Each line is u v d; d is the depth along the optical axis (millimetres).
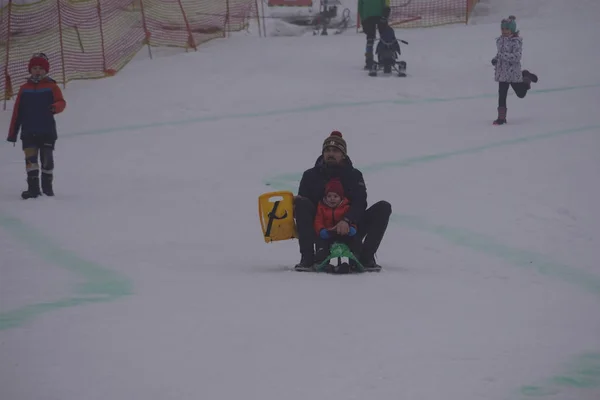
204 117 30703
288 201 13148
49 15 42219
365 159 23906
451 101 33531
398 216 18062
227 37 46812
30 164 19547
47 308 10719
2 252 14500
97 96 34094
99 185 21422
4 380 7961
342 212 13016
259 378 8086
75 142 27266
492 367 8664
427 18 52406
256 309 10625
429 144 25969
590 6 52594
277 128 28875
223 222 17672
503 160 23562
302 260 13273
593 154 24359
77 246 15031
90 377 8055
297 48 43688
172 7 46188
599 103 32844
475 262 14719
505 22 28844
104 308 10688
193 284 12148
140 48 41969
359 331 9727
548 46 43531
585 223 17922
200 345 9078
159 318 10172
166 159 24594
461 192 20109
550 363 8922
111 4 44281
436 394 7812
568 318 11031
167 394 7641
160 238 16094
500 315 10930
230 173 22578
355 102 33031
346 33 51844
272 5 54344
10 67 37906
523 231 17078
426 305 11164
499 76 28875
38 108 19562
